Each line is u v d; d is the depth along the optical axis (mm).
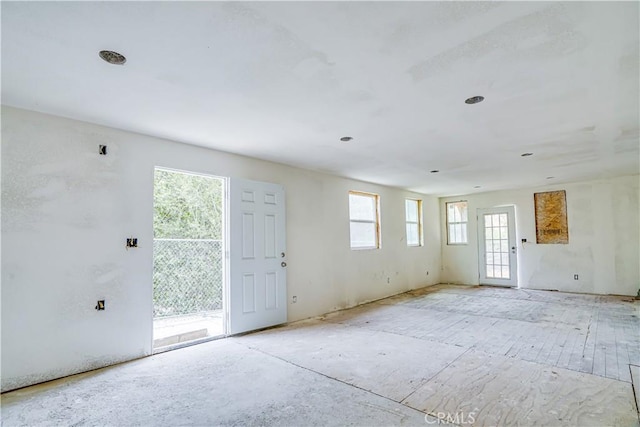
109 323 3318
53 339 2998
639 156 4824
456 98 2820
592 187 6883
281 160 4891
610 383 2775
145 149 3664
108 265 3340
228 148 4230
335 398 2604
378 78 2449
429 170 5695
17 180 2885
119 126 3393
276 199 4902
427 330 4469
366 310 5801
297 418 2328
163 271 6477
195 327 5234
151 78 2404
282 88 2590
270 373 3088
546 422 2229
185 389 2779
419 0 1633
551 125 3512
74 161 3182
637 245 6414
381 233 7039
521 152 4578
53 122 3084
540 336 4117
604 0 1663
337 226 6004
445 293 7359
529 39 1995
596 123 3457
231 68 2275
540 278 7488
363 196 6898
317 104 2900
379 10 1703
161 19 1751
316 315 5422
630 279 6473
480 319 5020
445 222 9102
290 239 5148
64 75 2348
